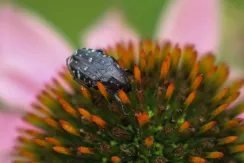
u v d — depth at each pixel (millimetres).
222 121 153
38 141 154
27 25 177
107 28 182
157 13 205
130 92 152
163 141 150
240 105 157
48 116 160
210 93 157
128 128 151
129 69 156
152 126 150
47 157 156
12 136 171
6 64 175
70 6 208
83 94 152
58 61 178
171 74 157
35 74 176
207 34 177
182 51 172
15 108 174
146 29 205
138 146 150
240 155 153
